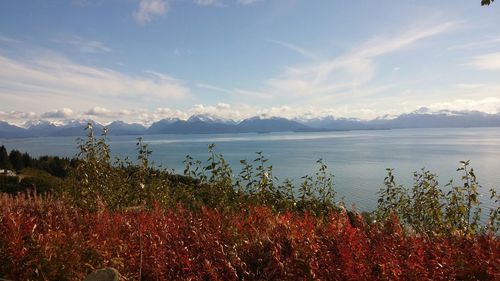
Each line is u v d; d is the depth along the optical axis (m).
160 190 10.34
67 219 6.76
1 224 5.91
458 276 4.36
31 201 8.81
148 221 6.44
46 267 4.86
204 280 4.70
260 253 4.96
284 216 6.48
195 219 6.57
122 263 5.09
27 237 5.54
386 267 4.22
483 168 72.81
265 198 8.92
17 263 4.86
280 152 146.88
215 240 5.36
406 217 8.46
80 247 5.37
